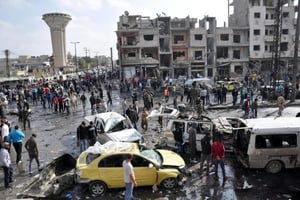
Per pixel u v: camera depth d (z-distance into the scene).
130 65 48.72
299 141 10.23
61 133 17.19
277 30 26.66
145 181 9.23
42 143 15.20
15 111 24.31
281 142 10.23
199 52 50.16
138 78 39.62
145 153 10.12
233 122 13.25
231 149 12.61
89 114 22.91
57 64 91.38
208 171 10.38
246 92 23.09
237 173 10.52
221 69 51.72
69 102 23.78
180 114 14.16
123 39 49.03
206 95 24.72
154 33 48.66
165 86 31.12
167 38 50.12
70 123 19.86
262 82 33.69
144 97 22.42
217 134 12.33
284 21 50.88
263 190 9.06
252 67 51.38
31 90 31.50
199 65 49.91
